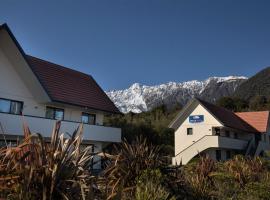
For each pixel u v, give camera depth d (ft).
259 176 51.49
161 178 31.99
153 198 27.17
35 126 74.08
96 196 19.56
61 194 17.97
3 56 77.00
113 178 26.35
